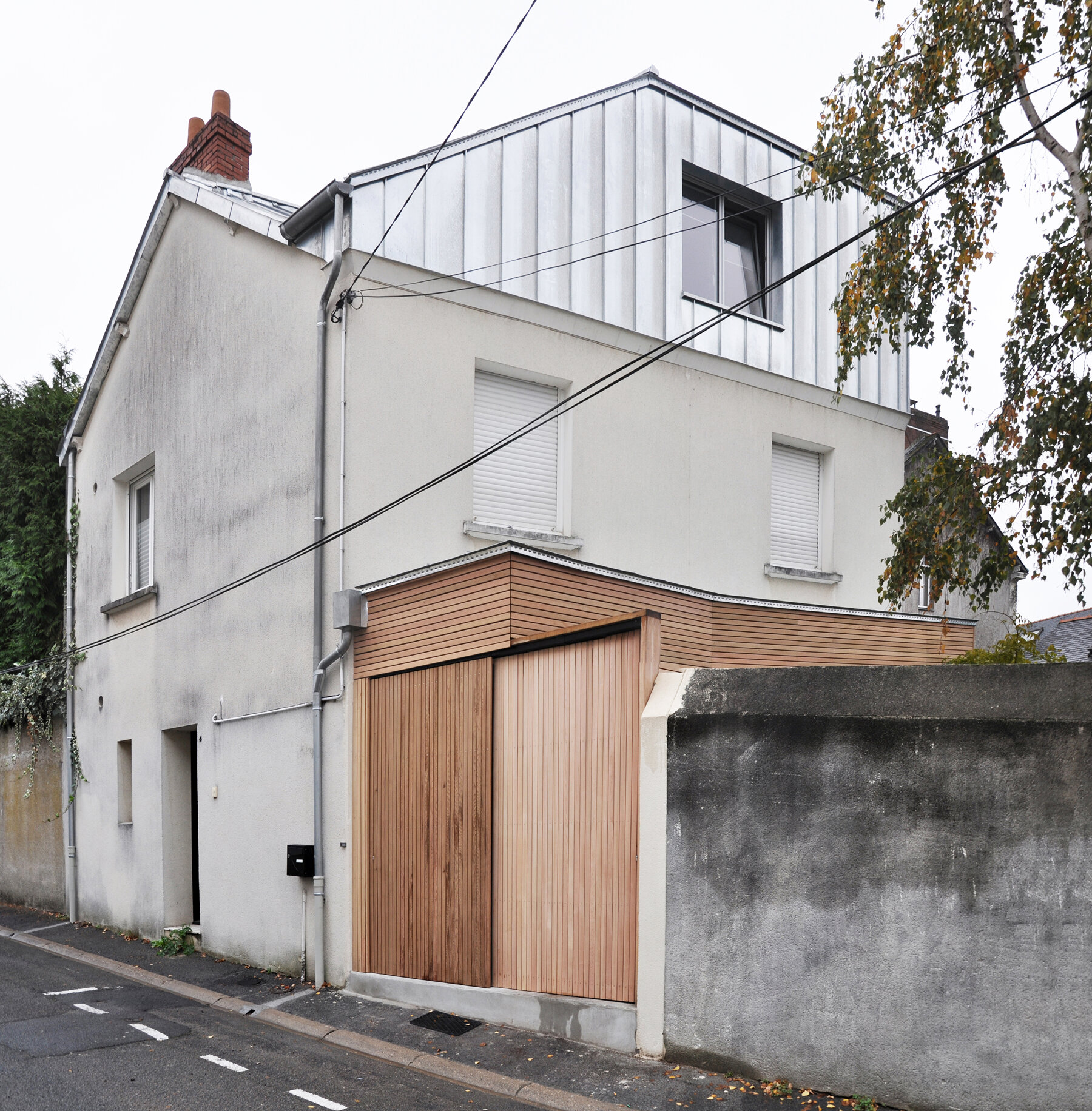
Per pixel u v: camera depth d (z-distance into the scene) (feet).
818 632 34.30
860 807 19.92
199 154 48.34
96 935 43.86
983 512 27.32
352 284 31.81
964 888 18.63
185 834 41.14
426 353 33.01
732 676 22.35
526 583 26.58
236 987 31.65
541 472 35.40
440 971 27.45
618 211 37.96
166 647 41.34
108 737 46.32
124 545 47.65
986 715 18.83
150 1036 26.45
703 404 39.42
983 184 28.22
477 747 27.14
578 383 36.09
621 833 23.67
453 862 27.43
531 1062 22.67
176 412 41.98
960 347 29.04
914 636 36.73
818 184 39.73
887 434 45.70
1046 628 51.47
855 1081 19.35
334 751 31.24
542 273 35.65
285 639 33.55
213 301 39.47
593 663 24.68
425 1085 22.27
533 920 25.38
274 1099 21.42
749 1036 20.76
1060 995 17.53
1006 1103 17.80
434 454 32.86
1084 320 24.21
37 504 55.83
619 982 23.39
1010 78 27.30
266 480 35.12
